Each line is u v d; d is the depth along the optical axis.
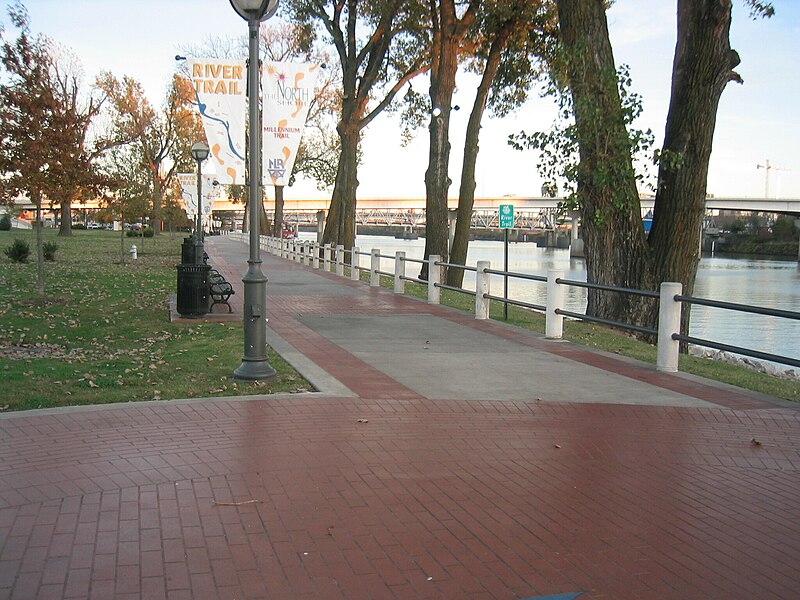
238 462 5.83
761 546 4.58
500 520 4.88
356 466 5.83
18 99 16.61
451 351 11.23
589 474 5.82
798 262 72.75
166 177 57.97
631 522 4.90
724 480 5.76
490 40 26.53
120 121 53.59
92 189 18.55
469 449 6.36
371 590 3.92
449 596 3.88
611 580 4.10
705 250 94.69
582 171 16.05
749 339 23.58
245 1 8.71
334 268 31.50
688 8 15.67
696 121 15.91
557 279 12.34
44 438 6.32
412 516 4.90
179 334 12.69
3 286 20.80
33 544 4.34
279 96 16.75
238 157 17.17
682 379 9.49
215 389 8.28
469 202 26.27
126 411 7.20
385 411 7.50
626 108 15.70
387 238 139.88
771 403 8.24
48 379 8.70
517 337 12.73
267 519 4.78
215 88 16.91
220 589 3.88
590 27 15.95
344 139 34.59
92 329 13.20
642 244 16.55
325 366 9.80
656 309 16.47
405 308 16.81
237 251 48.06
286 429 6.75
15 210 33.84
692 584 4.07
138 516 4.77
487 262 14.88
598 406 7.98
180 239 67.88
